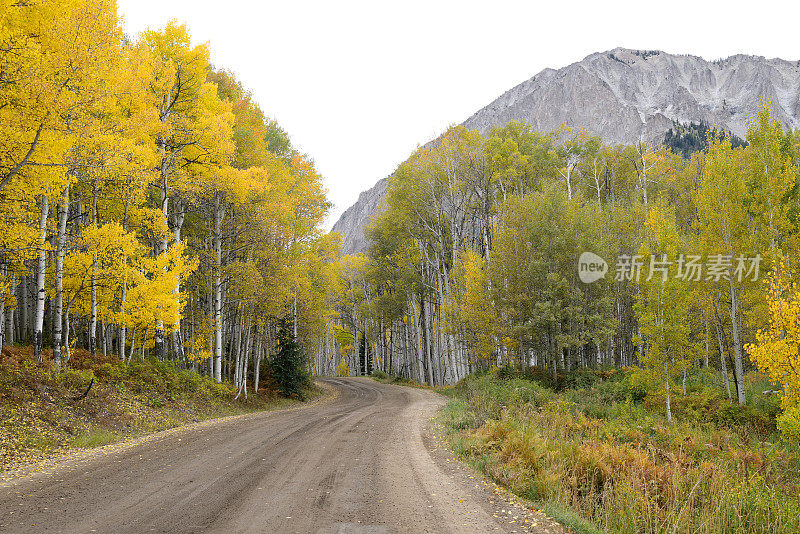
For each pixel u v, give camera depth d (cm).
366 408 1945
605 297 2580
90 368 1502
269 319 2458
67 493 659
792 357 1073
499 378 2656
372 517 570
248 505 611
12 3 955
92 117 1112
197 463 855
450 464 867
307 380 2841
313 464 848
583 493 754
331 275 3497
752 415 1673
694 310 2186
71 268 1466
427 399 2470
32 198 1183
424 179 3500
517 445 889
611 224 2961
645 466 859
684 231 3322
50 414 1112
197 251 2119
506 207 2980
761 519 720
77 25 1011
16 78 898
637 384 1873
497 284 2719
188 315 2388
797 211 1647
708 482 848
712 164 1869
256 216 1947
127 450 980
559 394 2216
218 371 2028
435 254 3828
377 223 4119
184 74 1817
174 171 1734
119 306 1762
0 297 1432
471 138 3419
